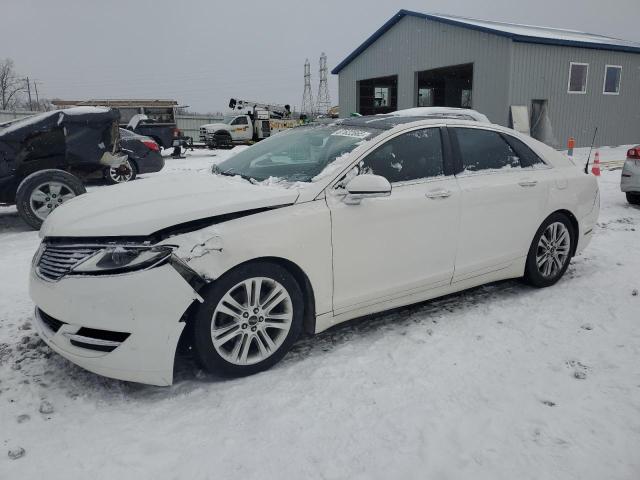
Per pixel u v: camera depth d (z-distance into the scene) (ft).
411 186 11.72
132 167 37.63
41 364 10.39
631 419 8.49
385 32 77.00
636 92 75.20
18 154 23.17
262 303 9.95
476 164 13.12
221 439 8.06
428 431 8.24
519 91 62.75
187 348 9.67
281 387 9.55
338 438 8.09
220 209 9.46
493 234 13.08
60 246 9.48
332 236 10.44
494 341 11.37
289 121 90.12
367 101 86.12
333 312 10.82
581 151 67.51
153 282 8.68
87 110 24.49
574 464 7.47
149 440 8.04
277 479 7.21
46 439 8.06
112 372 8.87
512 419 8.54
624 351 10.85
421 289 12.10
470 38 65.00
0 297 14.40
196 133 124.06
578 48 66.80
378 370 10.14
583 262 17.20
